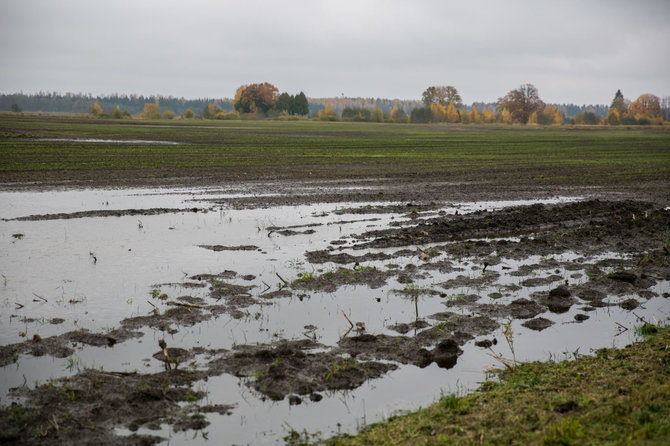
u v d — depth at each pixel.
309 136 71.25
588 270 11.79
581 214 18.61
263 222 17.20
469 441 5.16
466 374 7.17
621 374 6.56
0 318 8.87
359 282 11.02
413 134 84.88
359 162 38.31
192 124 107.19
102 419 5.96
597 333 8.55
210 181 27.17
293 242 14.52
